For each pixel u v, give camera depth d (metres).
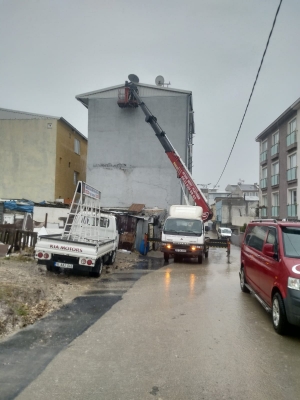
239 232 34.69
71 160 29.38
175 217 15.96
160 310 7.07
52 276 10.12
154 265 14.48
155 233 22.58
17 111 26.39
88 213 12.44
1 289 7.17
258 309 7.31
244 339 5.45
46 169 25.89
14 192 25.86
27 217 19.36
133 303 7.64
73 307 7.18
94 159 27.59
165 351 4.86
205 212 17.66
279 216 27.33
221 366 4.41
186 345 5.12
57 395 3.62
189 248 14.99
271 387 3.89
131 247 18.48
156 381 3.96
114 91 27.81
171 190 26.77
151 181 26.97
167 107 27.12
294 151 24.25
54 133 26.16
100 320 6.30
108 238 13.63
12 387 3.76
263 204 32.38
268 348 5.09
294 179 24.17
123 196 27.11
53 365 4.33
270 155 29.97
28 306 6.77
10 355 4.61
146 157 27.16
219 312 7.01
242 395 3.70
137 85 27.44
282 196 26.73
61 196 27.14
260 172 33.56
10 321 5.80
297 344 5.30
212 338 5.45
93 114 27.83
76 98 28.08
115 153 27.45
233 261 17.05
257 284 7.39
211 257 18.86
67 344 5.06
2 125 26.22
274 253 6.42
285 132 26.16
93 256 9.77
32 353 4.70
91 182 27.44
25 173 25.95
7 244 13.42
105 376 4.06
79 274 11.09
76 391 3.71
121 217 18.77
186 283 10.28
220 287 9.77
